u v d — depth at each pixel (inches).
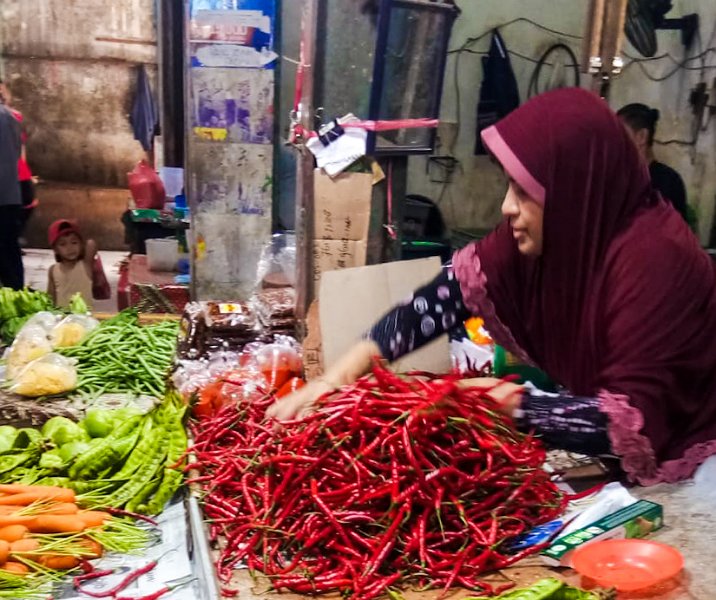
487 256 75.5
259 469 65.7
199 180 148.6
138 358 111.5
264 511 63.1
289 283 131.7
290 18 192.9
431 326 76.0
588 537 60.5
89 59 286.4
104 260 288.2
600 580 56.1
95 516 72.1
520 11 218.8
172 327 125.8
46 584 66.2
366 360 73.6
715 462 68.9
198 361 101.3
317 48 104.8
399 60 104.3
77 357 113.3
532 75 224.2
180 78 255.1
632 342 63.8
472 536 60.4
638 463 65.4
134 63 289.0
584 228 66.3
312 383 71.9
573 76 224.4
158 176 252.5
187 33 142.4
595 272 67.1
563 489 70.6
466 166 229.5
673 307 63.4
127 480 77.3
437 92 110.4
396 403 63.6
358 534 60.7
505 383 67.4
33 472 80.7
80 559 68.3
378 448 62.5
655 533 63.2
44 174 297.3
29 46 283.1
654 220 65.6
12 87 287.0
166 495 75.9
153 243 190.2
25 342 109.6
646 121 177.6
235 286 154.5
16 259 212.1
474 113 225.6
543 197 65.9
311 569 59.4
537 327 74.4
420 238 214.2
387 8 98.7
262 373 92.7
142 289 173.9
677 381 65.7
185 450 78.5
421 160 228.8
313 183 109.3
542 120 65.4
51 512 71.8
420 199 231.6
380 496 60.8
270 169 149.5
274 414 71.3
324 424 63.8
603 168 64.9
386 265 92.7
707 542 61.9
